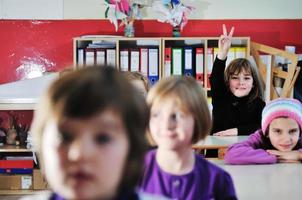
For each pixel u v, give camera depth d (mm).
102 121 587
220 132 3889
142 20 4879
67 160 572
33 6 4891
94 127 583
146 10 4855
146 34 4887
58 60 4938
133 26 4742
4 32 4906
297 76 4863
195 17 4926
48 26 4914
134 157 630
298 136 2363
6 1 4879
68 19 4910
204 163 1223
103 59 4578
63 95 597
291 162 2326
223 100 4176
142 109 648
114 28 4895
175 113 1143
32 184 4543
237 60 4250
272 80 4836
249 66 4238
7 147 4574
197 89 1187
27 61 4953
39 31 4918
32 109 4461
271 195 1706
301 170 2150
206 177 1188
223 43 4129
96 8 4898
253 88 4230
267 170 2152
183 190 1171
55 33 4922
